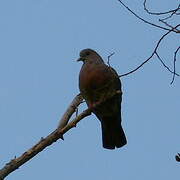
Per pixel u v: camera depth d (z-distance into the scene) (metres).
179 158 7.22
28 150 7.69
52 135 7.87
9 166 7.50
